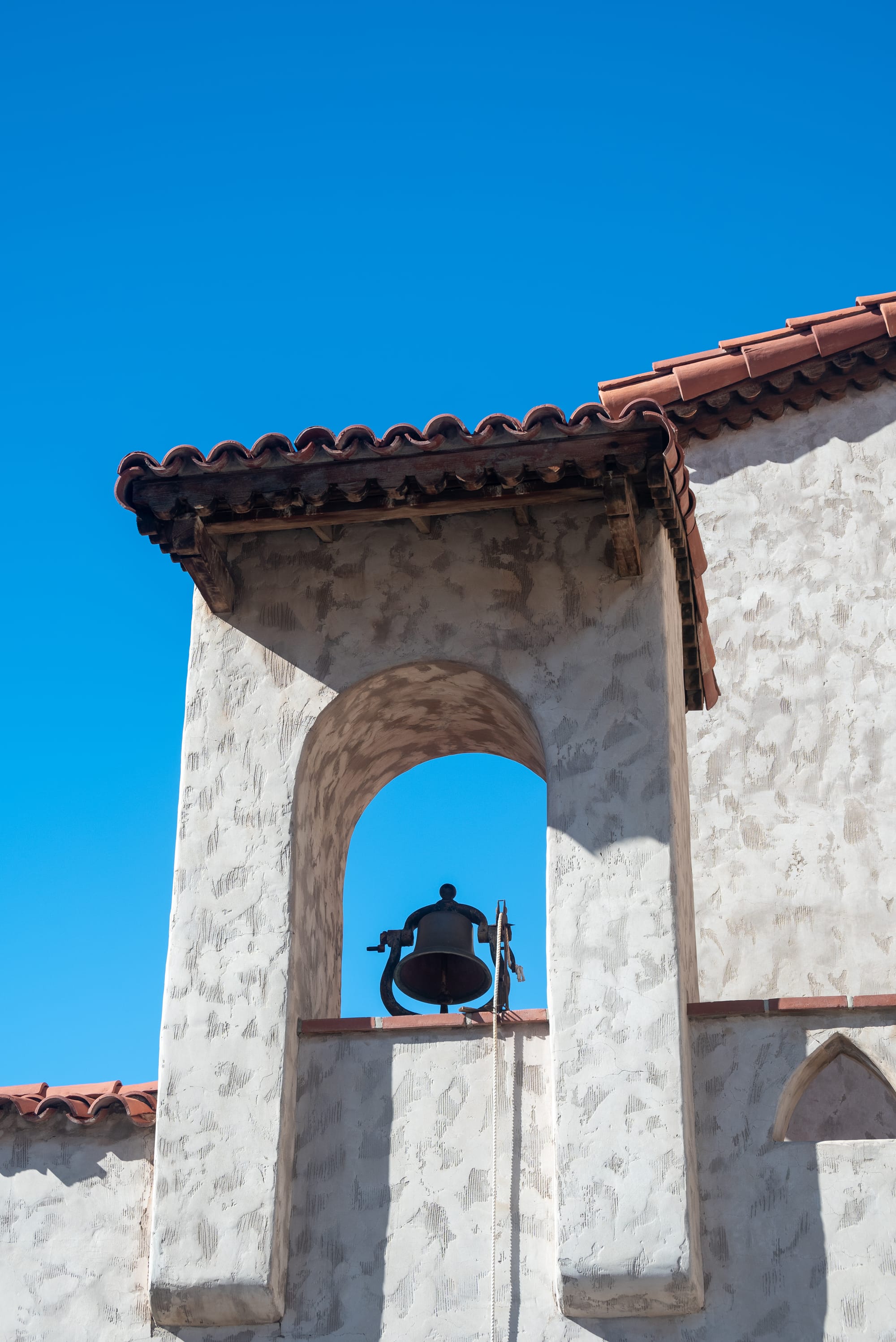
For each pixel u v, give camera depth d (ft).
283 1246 23.68
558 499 26.35
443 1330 22.93
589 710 25.81
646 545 26.76
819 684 36.65
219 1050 24.57
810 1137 31.37
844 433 39.09
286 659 27.09
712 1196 23.26
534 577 26.94
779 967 34.12
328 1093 24.66
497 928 26.45
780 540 38.29
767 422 39.60
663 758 25.29
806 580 37.76
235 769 26.45
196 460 25.95
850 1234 22.76
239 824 26.04
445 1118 24.22
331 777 27.84
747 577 38.06
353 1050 24.89
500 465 25.25
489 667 26.35
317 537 27.84
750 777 36.06
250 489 25.90
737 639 37.50
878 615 37.09
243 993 24.90
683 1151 22.82
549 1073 24.14
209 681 27.20
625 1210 22.62
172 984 25.09
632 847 24.76
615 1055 23.52
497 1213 23.48
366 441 25.52
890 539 37.83
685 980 24.40
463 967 29.09
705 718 36.83
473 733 28.76
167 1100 24.38
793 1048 24.06
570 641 26.35
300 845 26.14
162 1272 23.40
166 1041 24.73
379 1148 24.18
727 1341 22.34
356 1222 23.77
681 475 26.09
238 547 28.09
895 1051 23.80
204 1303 23.35
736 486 39.06
